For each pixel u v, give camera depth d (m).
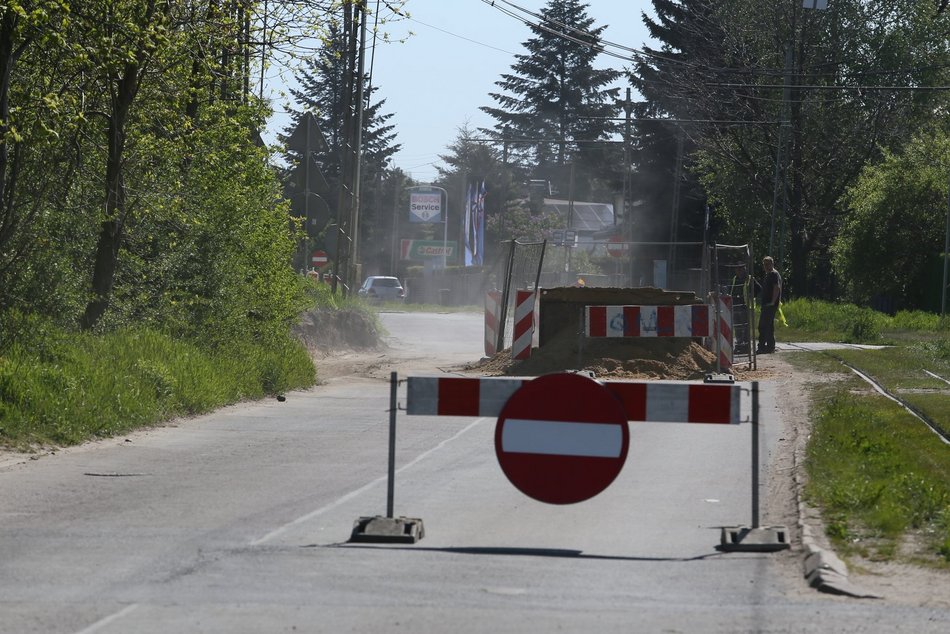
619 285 146.75
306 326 81.06
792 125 160.12
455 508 27.78
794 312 114.25
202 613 18.22
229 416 45.81
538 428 24.25
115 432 39.44
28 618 17.81
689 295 66.00
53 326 45.41
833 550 22.78
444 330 109.44
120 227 51.72
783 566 22.06
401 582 20.47
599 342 63.94
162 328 54.41
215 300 57.09
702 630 17.58
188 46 51.16
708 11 195.62
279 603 18.88
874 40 160.75
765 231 167.25
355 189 96.81
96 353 45.00
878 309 153.62
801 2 158.75
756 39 163.88
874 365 66.31
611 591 20.05
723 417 24.42
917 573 21.02
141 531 24.53
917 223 146.75
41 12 39.81
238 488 30.00
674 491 30.16
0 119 41.78
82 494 28.84
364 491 29.80
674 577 21.14
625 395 24.64
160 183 54.50
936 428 40.06
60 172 51.34
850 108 163.75
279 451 36.75
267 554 22.52
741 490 30.28
